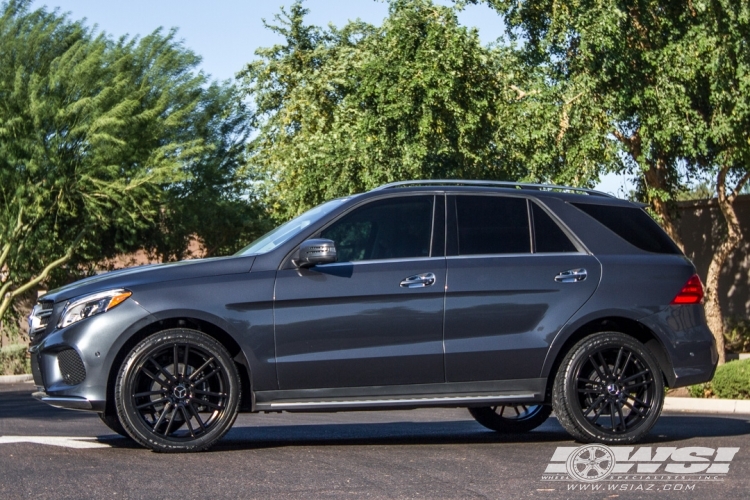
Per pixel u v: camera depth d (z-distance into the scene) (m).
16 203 26.27
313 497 5.19
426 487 5.50
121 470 5.98
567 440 7.76
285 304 6.91
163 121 28.36
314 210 7.65
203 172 31.33
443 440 7.82
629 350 7.34
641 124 18.19
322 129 27.86
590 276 7.36
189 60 31.27
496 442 7.63
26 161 25.58
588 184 17.84
